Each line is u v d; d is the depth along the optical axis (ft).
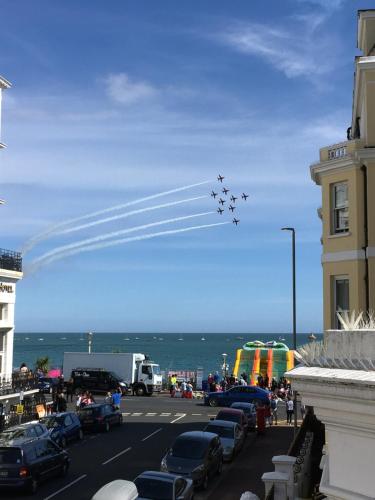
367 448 12.96
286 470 46.65
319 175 72.90
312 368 14.49
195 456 68.54
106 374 169.37
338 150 70.85
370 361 13.42
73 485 68.49
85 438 99.91
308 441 61.67
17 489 63.77
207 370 377.91
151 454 85.97
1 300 114.11
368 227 66.80
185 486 55.88
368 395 12.44
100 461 81.35
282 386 154.71
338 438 13.73
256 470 77.46
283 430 110.73
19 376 119.14
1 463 63.77
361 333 14.05
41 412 117.29
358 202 67.41
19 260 120.78
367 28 76.43
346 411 13.21
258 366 170.09
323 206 71.97
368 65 68.64
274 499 44.62
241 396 138.92
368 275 66.23
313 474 55.62
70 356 181.57
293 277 111.55
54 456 70.13
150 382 175.42
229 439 83.30
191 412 132.46
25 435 74.49
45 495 64.28
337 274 69.10
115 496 33.35
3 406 107.65
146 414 129.59
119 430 108.27
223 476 74.33
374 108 69.00
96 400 157.69
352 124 90.74
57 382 144.36
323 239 71.41
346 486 13.44
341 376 13.15
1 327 114.52
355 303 66.39
